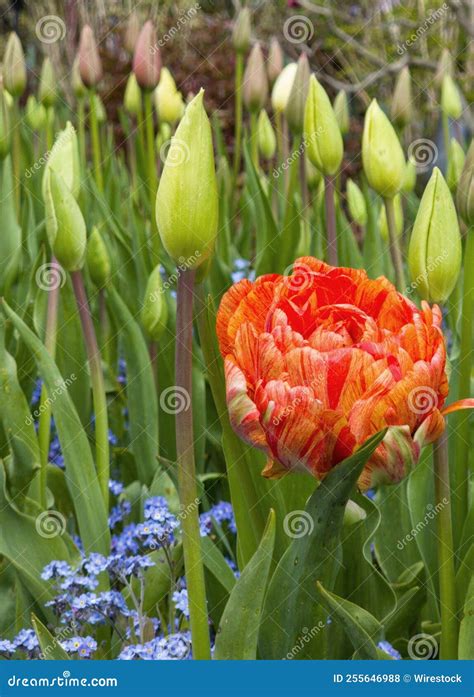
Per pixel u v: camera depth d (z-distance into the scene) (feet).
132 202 3.59
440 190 2.33
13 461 2.69
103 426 2.74
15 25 7.96
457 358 2.76
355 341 2.19
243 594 2.20
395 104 3.29
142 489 2.96
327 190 2.81
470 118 5.72
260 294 2.22
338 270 2.24
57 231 2.61
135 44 3.91
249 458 2.44
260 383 2.14
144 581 2.66
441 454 2.30
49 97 3.72
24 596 2.66
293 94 3.17
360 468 2.10
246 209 3.92
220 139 4.00
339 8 7.57
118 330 3.28
